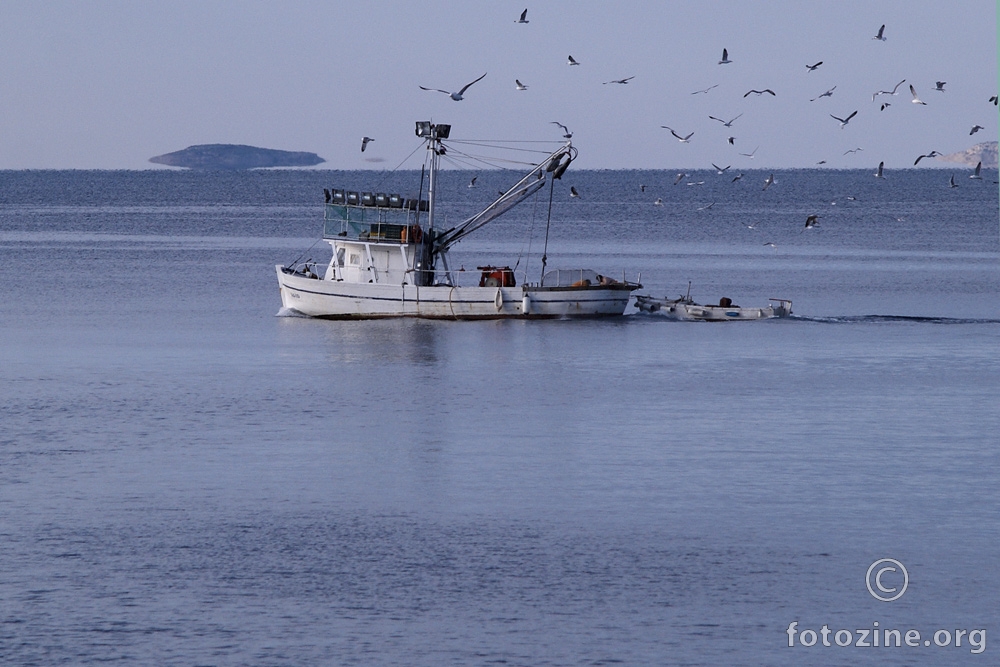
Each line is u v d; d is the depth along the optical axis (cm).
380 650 8181
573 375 17075
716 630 8500
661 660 8094
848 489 11438
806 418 14350
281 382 16500
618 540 10044
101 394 15650
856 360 18450
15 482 11606
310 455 12625
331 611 8731
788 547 9912
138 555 9700
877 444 13138
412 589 9088
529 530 10281
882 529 10338
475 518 10594
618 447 12938
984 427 13888
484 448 12938
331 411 14712
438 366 17738
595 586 9144
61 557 9650
